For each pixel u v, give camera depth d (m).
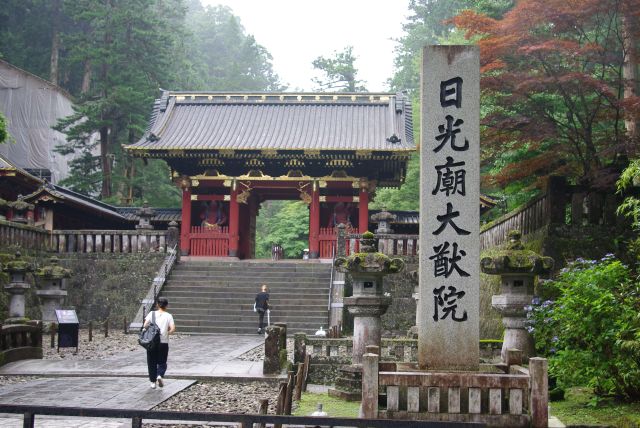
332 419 5.93
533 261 12.72
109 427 11.10
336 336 22.27
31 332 19.23
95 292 32.16
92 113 51.47
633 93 19.02
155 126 41.22
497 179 21.14
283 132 40.81
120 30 55.47
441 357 9.96
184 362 18.88
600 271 12.34
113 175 53.81
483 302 21.95
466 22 19.39
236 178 39.38
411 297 29.92
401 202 53.88
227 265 34.00
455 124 10.37
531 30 19.75
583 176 18.95
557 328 13.24
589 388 13.23
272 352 16.47
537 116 19.80
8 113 54.72
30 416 6.10
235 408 12.86
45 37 65.94
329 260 36.53
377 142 38.75
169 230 33.22
